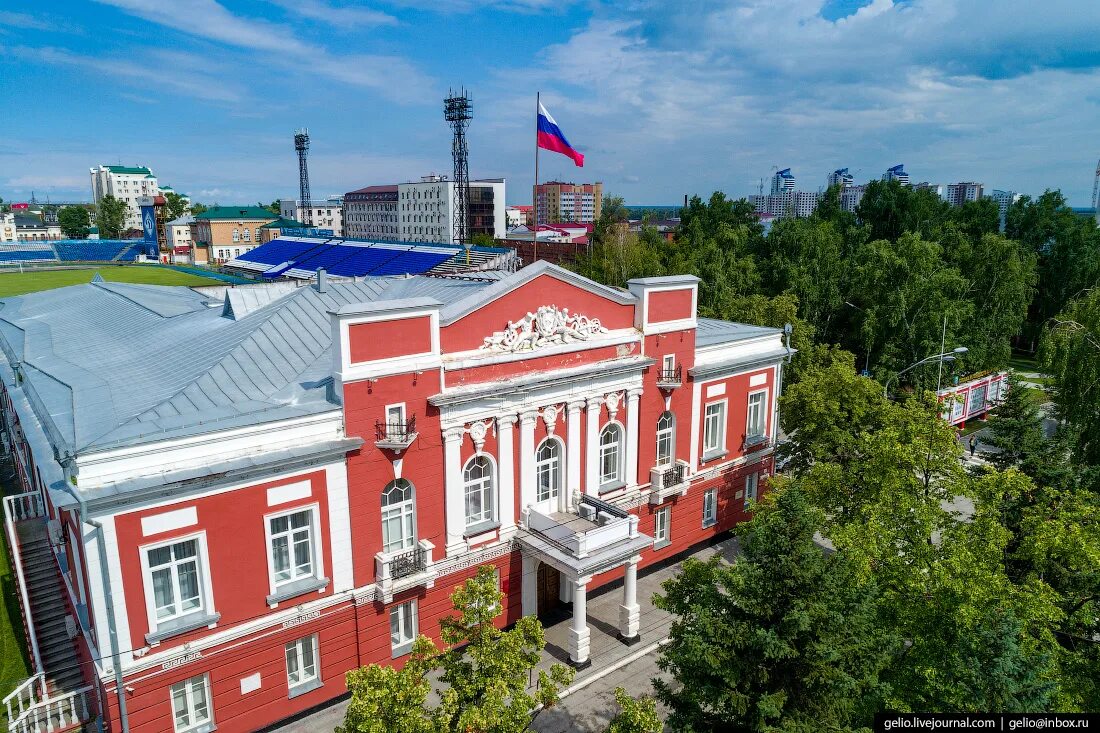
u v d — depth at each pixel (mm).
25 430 21734
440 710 15289
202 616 19656
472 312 24453
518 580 27234
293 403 21953
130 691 18688
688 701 17859
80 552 19000
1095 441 33625
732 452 35406
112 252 151000
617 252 81688
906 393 37219
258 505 20203
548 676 16656
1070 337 35000
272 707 21516
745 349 35312
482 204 172250
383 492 23062
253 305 31469
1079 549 18500
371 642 23328
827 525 22797
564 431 27766
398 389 22547
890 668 18422
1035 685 15086
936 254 56625
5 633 25125
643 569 32188
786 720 15547
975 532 19734
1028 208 85750
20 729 20062
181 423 19812
